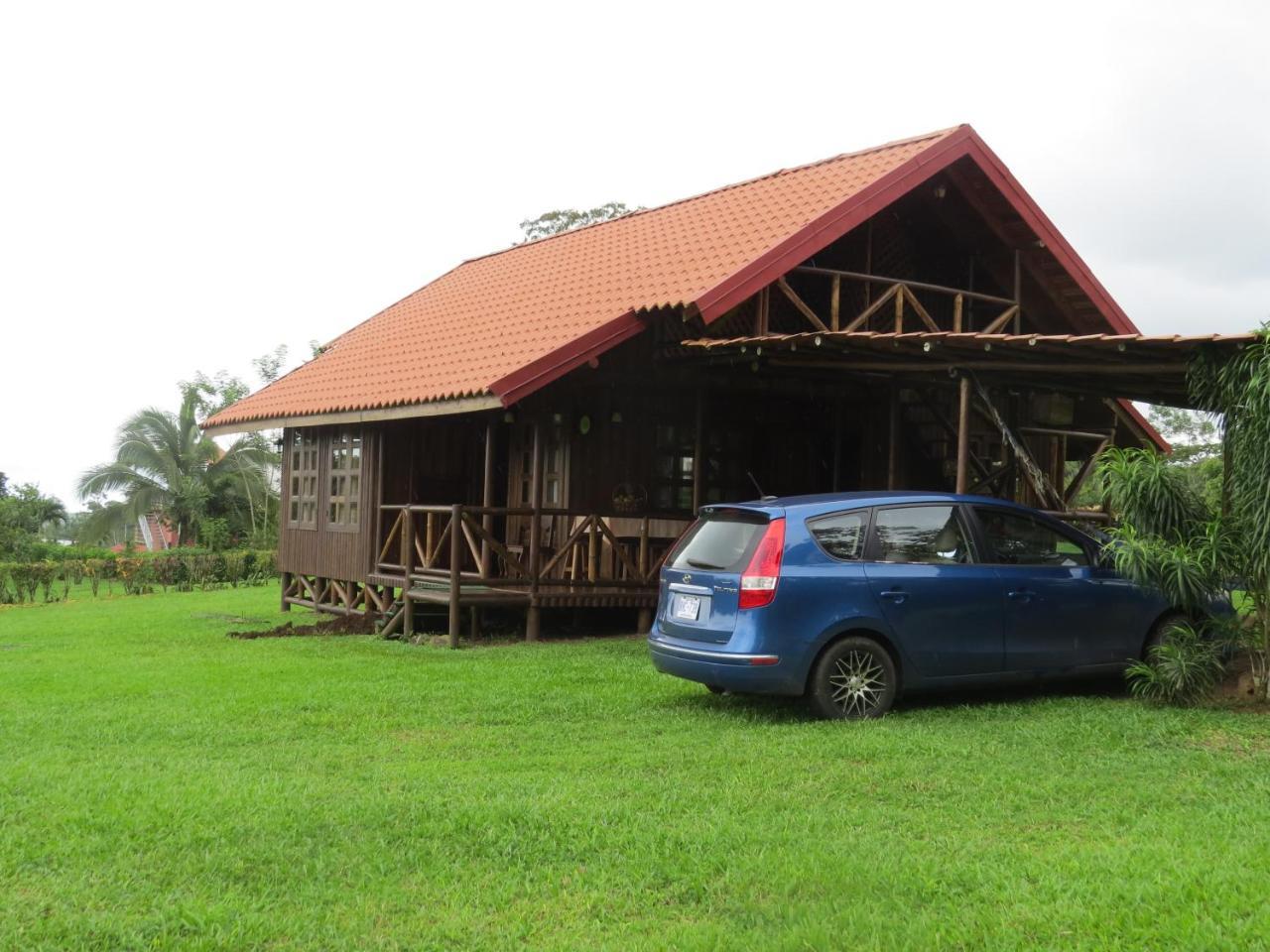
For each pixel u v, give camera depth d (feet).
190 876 15.06
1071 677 27.17
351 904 14.16
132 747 23.11
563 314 43.09
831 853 15.70
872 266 48.34
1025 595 26.58
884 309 48.26
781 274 39.17
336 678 31.50
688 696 28.30
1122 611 27.61
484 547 40.45
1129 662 27.61
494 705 27.25
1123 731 23.26
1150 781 19.54
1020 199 45.34
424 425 49.03
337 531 51.01
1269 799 18.30
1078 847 15.96
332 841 16.39
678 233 48.44
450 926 13.44
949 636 25.76
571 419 43.78
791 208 43.42
